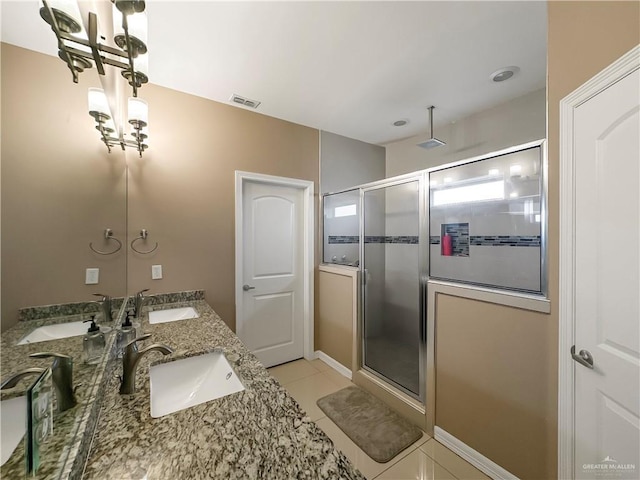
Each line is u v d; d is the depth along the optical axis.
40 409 0.60
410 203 2.23
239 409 0.88
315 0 1.38
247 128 2.60
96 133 1.26
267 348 2.85
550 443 1.28
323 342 3.04
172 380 1.23
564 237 1.18
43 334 0.84
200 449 0.71
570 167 1.15
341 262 2.91
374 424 1.99
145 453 0.69
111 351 1.16
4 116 0.67
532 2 1.40
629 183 0.90
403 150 3.42
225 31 1.59
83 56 0.91
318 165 3.08
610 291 0.97
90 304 1.18
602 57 1.00
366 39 1.67
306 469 0.64
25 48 0.78
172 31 1.58
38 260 0.83
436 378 1.87
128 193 2.03
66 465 0.59
